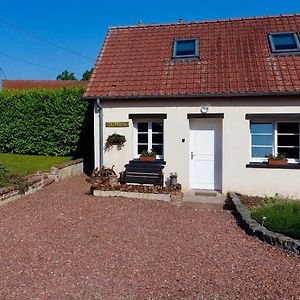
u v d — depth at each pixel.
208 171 12.44
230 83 11.79
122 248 6.69
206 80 12.13
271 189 11.53
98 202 10.41
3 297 4.84
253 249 6.71
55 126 17.80
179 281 5.33
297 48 12.52
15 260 6.08
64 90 17.67
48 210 9.48
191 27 14.98
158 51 14.02
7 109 18.62
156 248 6.72
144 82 12.68
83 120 17.45
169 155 12.31
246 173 11.70
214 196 11.52
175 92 11.95
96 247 6.73
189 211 9.73
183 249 6.69
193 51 13.50
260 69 12.09
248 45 13.24
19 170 13.54
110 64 13.84
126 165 12.36
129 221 8.53
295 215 8.14
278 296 4.88
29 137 18.41
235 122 11.71
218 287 5.14
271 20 14.34
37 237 7.28
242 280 5.38
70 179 13.96
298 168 11.30
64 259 6.13
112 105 12.71
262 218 7.91
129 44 14.71
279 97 11.32
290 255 6.40
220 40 13.83
